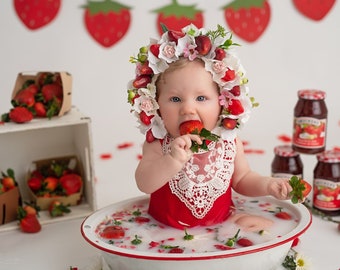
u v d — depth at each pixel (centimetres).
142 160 139
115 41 289
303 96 191
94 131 274
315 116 189
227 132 136
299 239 164
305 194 133
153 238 133
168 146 136
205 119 133
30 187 193
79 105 287
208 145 137
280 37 309
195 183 137
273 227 137
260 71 310
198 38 129
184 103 131
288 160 193
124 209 151
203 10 297
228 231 136
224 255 118
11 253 161
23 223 175
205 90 131
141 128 137
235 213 147
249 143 263
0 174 197
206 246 128
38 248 165
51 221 183
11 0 271
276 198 140
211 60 130
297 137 194
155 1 291
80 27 284
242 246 127
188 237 132
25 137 199
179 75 130
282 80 311
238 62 131
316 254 154
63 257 158
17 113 177
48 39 281
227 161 140
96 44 287
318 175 181
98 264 151
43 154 203
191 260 118
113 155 250
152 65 131
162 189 140
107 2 284
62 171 198
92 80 289
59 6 279
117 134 273
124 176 225
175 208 139
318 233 169
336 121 286
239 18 302
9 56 277
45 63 283
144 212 149
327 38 314
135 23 291
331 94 310
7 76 277
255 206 151
